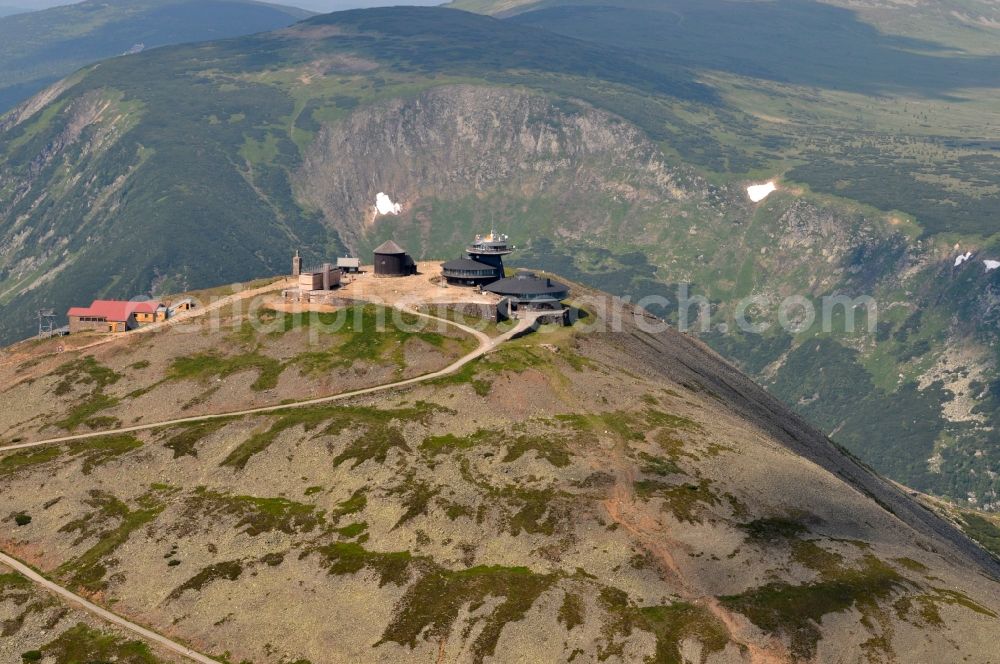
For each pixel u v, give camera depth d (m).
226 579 154.25
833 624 142.88
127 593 154.25
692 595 148.00
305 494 176.00
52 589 155.50
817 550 161.88
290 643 141.62
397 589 148.38
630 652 136.25
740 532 163.00
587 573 151.25
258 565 156.62
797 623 142.38
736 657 136.00
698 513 166.75
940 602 150.25
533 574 150.88
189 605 150.00
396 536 161.38
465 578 150.25
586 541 158.62
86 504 177.00
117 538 166.75
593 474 176.75
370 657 137.75
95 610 150.50
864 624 143.25
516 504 167.50
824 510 178.25
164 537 165.88
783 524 169.25
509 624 140.75
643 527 162.38
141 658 138.75
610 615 142.12
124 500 178.75
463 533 161.25
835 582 152.12
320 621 144.25
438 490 171.50
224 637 143.62
